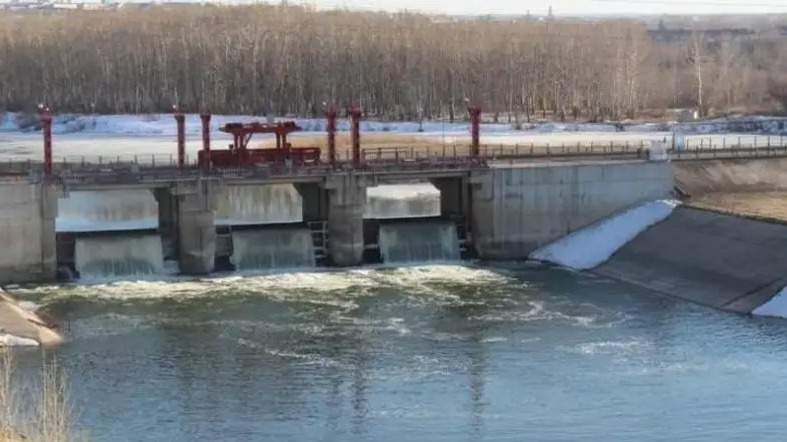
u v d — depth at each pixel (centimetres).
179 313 10838
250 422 8100
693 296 11550
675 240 12794
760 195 14212
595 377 9062
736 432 7944
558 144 19112
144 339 9975
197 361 9388
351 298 11494
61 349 9638
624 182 13938
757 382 8938
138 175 12381
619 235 13412
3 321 10025
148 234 12625
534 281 12381
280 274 12562
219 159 13075
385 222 13575
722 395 8650
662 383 8919
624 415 8256
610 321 10675
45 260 12050
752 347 9844
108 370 9131
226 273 12581
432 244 13450
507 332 10294
